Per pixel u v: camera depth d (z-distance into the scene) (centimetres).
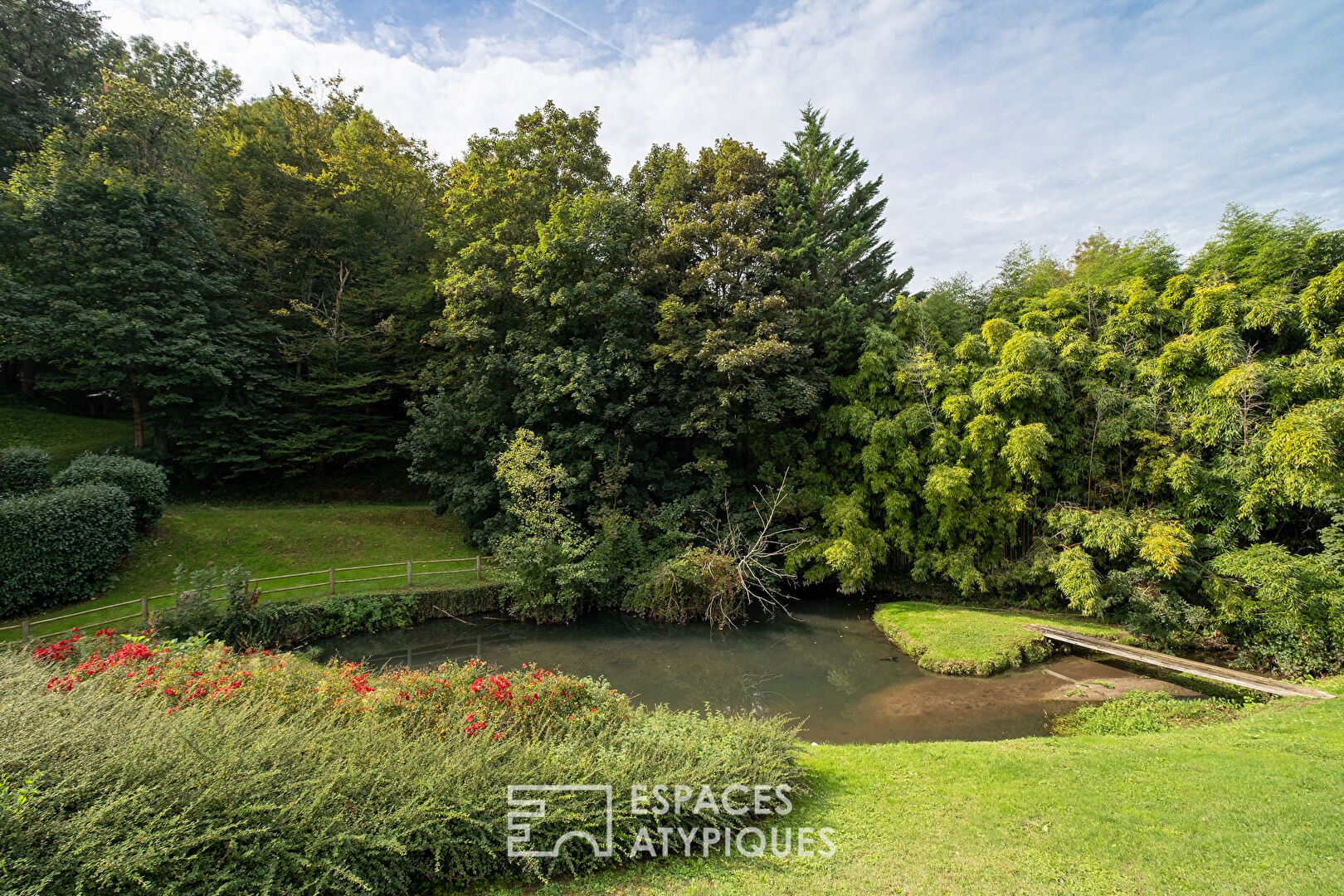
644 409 1730
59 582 1212
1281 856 468
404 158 2355
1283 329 1237
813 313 1791
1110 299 1518
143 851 325
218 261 2022
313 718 564
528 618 1505
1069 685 1094
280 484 2208
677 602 1490
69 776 356
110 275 1706
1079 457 1439
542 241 1664
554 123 1886
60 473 1417
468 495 1758
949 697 1061
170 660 686
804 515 1711
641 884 425
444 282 1808
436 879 406
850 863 459
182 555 1500
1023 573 1441
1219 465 1224
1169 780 618
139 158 1941
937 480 1455
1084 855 473
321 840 368
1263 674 1060
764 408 1595
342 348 2183
